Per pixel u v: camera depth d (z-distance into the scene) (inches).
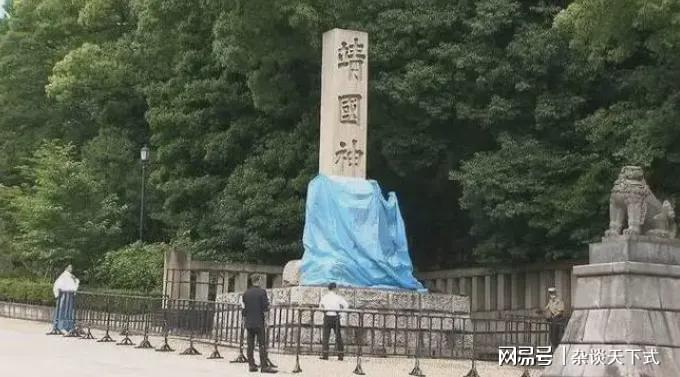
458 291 1229.7
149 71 1567.4
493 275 1162.6
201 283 1153.4
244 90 1331.2
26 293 1232.2
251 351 647.1
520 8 1061.8
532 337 951.0
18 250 1418.6
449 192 1243.8
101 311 987.9
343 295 855.7
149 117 1393.9
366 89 990.4
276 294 872.9
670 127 866.1
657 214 549.6
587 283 541.3
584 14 800.3
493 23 1043.3
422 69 1088.2
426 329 855.7
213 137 1339.8
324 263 901.8
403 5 1162.0
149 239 1587.1
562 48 1011.3
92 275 1338.6
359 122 979.9
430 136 1149.7
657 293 522.0
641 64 1034.1
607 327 518.6
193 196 1369.3
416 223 1311.5
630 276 519.2
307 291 840.9
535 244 1058.7
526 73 1043.3
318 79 1227.9
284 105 1277.1
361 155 976.3
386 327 831.1
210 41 1354.6
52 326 1058.7
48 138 1792.6
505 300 1135.6
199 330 871.7
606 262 533.6
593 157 978.7
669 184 951.6
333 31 991.0
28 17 1793.8
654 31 836.0
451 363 791.7
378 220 941.8
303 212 1210.0
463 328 887.7
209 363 696.4
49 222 1325.0
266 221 1226.0
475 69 1063.0
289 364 707.4
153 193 1568.7
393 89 1104.2
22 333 941.8
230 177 1289.4
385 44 1124.5
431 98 1101.1
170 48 1449.3
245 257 1255.5
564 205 971.3
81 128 1820.9
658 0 739.4
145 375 591.8
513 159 1016.9
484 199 1039.0
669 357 509.7
